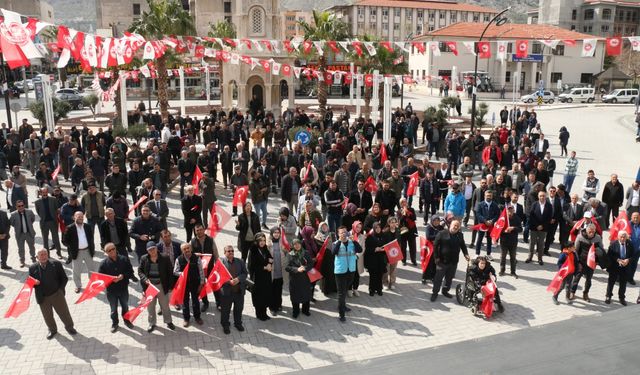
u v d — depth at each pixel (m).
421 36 64.69
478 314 9.15
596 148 28.20
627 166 23.12
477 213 11.98
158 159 16.91
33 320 8.95
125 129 23.19
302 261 8.99
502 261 11.01
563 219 12.05
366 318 9.09
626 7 90.88
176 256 8.98
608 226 13.80
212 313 9.31
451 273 9.80
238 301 8.47
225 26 45.16
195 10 65.56
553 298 9.71
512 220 10.80
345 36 31.61
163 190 15.16
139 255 10.27
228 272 8.18
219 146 21.50
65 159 19.06
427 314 9.23
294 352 7.88
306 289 9.02
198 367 7.44
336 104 51.28
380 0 101.81
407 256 12.40
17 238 11.24
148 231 10.25
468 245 13.04
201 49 16.36
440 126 23.31
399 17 101.94
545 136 32.41
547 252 12.43
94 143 19.58
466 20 105.94
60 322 8.87
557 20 93.00
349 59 33.84
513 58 59.25
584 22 92.56
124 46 10.41
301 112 26.05
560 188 11.88
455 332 8.52
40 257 8.08
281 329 8.68
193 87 59.34
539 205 11.40
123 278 8.47
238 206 16.39
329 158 16.69
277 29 35.81
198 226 9.27
